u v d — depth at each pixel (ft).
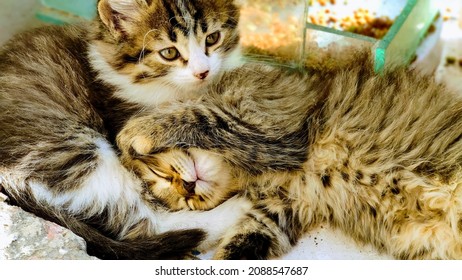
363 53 1.92
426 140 1.75
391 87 1.83
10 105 1.80
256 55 2.00
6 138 1.76
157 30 1.78
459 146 1.73
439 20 2.19
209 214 1.82
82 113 1.83
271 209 1.83
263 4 2.02
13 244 1.67
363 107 1.80
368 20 2.18
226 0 1.85
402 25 2.00
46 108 1.81
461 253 1.73
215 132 1.81
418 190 1.73
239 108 1.82
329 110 1.81
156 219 1.81
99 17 1.82
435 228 1.72
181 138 1.79
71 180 1.77
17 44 1.92
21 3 2.13
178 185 1.81
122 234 1.79
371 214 1.78
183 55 1.80
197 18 1.80
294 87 1.86
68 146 1.78
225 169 1.83
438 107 1.79
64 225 1.72
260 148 1.80
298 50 2.02
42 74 1.84
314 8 2.21
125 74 1.84
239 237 1.78
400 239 1.76
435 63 2.13
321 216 1.84
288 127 1.81
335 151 1.79
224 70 1.87
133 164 1.81
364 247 1.80
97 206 1.78
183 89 1.83
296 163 1.80
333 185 1.80
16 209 1.72
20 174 1.75
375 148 1.76
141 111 1.84
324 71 1.94
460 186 1.70
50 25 2.03
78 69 1.86
